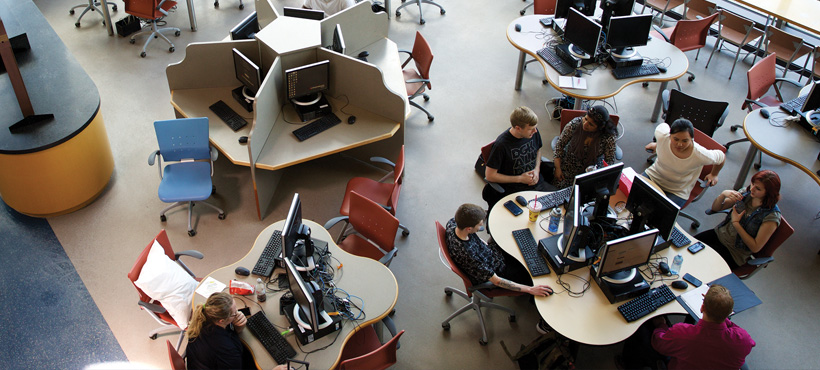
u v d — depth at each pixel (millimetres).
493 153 4496
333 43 5367
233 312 3283
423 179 5414
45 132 4602
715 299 3162
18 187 4660
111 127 5781
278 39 5047
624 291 3588
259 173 4754
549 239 3920
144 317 4191
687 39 6379
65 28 7234
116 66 6637
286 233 3383
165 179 4832
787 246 4805
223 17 7582
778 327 4227
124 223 4879
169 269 3709
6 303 4250
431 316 4277
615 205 4289
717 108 5039
